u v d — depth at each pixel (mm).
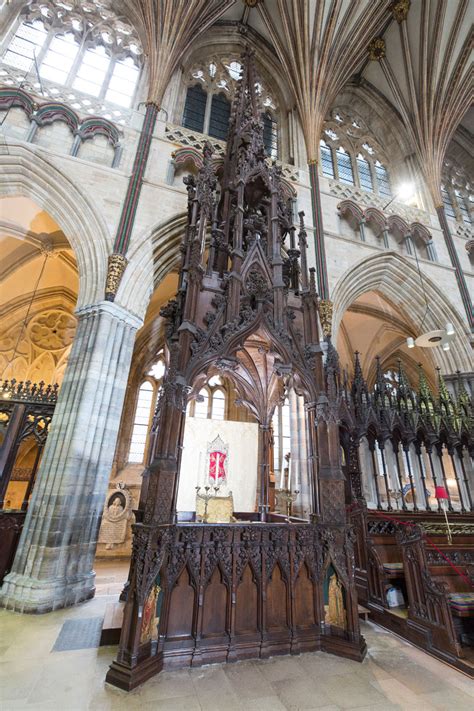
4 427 6773
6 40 10422
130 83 11969
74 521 5949
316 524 4457
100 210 8602
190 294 4980
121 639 3264
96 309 7527
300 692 3094
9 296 13336
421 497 12148
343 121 17188
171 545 3729
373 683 3297
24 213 10602
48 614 5031
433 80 15094
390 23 15469
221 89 14344
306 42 13594
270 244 6332
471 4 13773
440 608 4031
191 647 3531
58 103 9367
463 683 3338
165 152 10383
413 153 16266
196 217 6414
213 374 4973
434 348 12289
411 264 12320
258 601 3939
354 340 18188
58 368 14211
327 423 4820
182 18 11977
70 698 2896
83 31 12008
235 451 12320
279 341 5164
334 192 12898
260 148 7762
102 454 6715
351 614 3980
